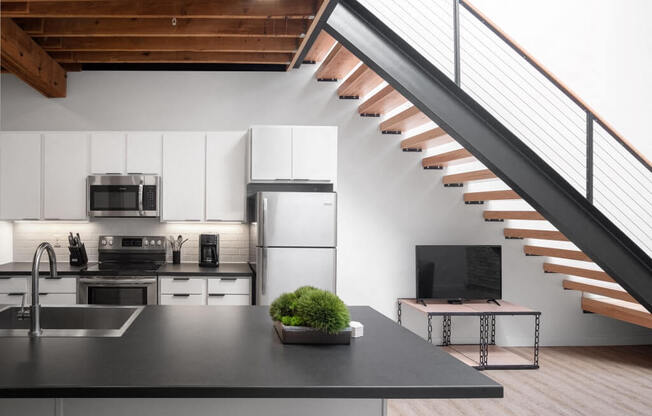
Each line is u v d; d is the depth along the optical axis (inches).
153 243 228.4
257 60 220.7
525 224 247.6
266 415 75.3
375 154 241.1
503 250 247.1
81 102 233.1
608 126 188.2
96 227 230.8
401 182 242.4
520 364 211.9
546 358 226.5
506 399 175.0
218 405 74.8
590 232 184.4
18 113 231.6
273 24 183.6
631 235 256.2
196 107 235.9
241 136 218.2
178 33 182.9
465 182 245.1
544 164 182.2
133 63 234.2
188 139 216.7
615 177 256.7
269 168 210.5
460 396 68.1
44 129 231.8
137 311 118.9
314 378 70.5
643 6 263.1
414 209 242.8
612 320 251.9
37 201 214.7
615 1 261.9
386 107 226.4
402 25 249.4
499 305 226.4
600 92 259.3
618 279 185.0
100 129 233.3
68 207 215.3
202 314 116.0
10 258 227.0
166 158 216.2
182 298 202.1
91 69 233.1
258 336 95.0
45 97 231.9
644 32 262.7
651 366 215.6
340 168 239.8
